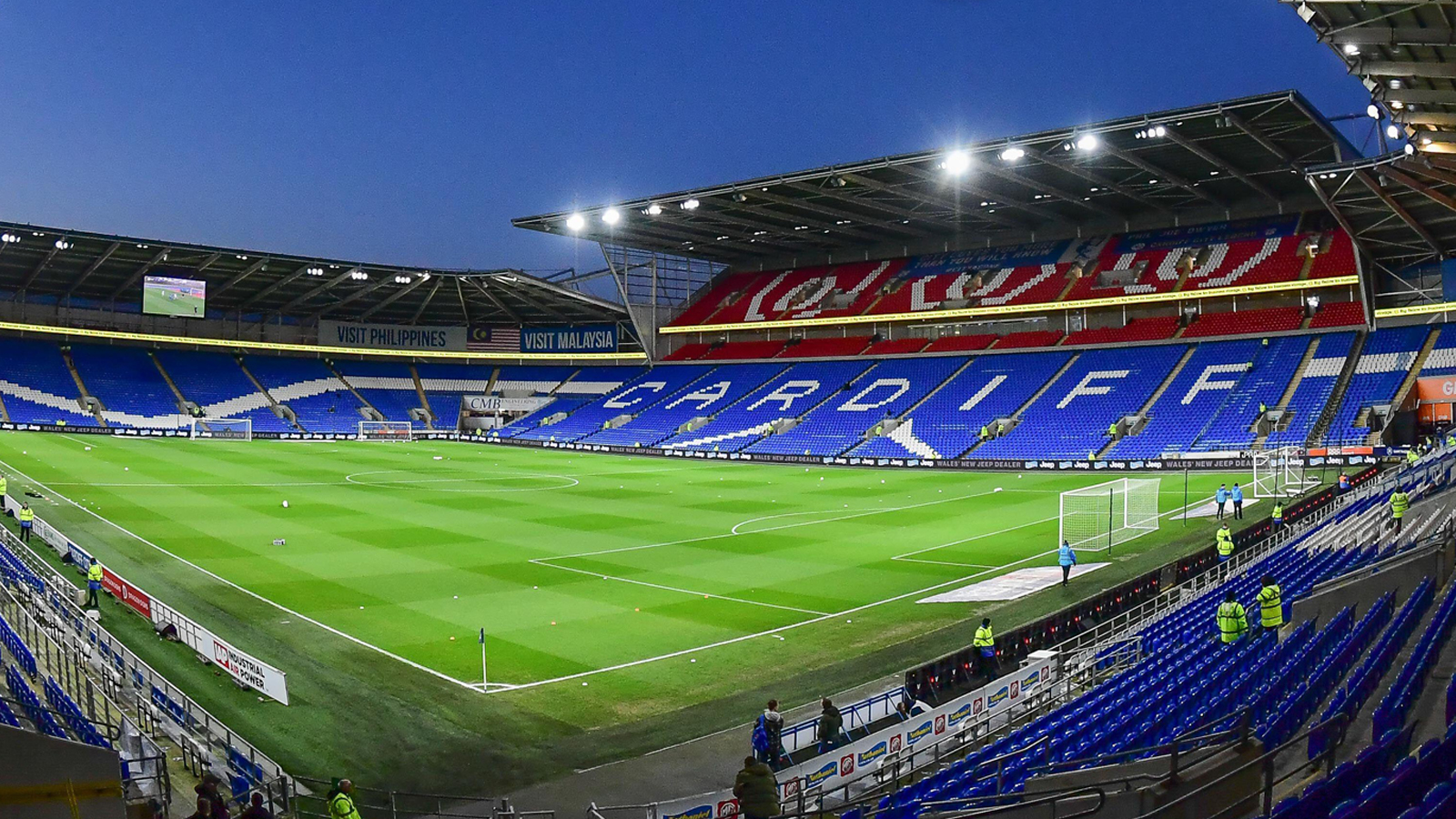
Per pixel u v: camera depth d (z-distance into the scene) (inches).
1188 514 1649.9
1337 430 2187.5
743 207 2748.5
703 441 3073.3
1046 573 1250.6
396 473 2373.3
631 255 3622.0
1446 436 1998.0
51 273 3088.1
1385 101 1067.3
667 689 820.0
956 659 808.3
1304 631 734.5
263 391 3535.9
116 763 382.3
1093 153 2169.0
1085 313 3016.7
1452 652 616.1
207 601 1091.9
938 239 3363.7
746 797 462.0
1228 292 2618.1
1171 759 404.2
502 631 988.6
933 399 2925.7
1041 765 508.4
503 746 695.1
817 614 1059.3
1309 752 466.6
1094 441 2469.2
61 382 3171.8
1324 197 1975.9
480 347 3964.1
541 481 2277.3
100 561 1272.1
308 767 657.6
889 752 647.1
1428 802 325.4
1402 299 2482.8
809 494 2055.9
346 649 922.7
